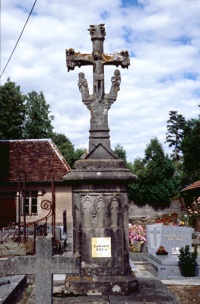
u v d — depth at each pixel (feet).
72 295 25.50
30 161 85.61
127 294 25.44
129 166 133.28
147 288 27.30
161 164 116.37
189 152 124.88
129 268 26.89
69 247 54.29
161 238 47.65
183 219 83.71
